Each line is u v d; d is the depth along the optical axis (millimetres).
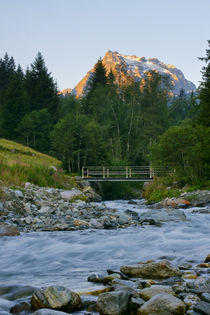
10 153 42281
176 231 9641
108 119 60062
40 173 24594
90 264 6023
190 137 24891
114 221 12141
